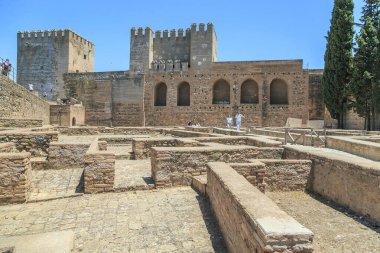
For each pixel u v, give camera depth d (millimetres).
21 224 6691
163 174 9344
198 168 9766
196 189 9180
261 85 40062
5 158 7973
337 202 8836
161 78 42719
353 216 7887
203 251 5641
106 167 8914
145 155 13664
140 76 43250
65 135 24422
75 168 12094
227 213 5754
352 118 32094
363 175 7859
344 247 6227
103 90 44594
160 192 8961
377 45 28062
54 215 7215
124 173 10758
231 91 40750
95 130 25594
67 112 37250
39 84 50719
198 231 6410
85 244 5797
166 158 9398
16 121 21031
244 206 4641
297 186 10031
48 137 13250
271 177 9883
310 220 7633
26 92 26047
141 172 10945
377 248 6172
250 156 10984
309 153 10250
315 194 9719
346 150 13602
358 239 6578
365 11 30656
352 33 30922
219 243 5938
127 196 8617
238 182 6102
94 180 8836
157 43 45125
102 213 7340
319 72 43125
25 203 8055
